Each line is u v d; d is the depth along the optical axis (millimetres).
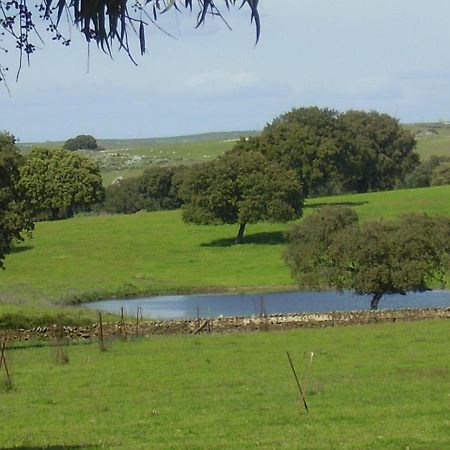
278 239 176375
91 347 63406
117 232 190000
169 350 60781
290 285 133500
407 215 92188
